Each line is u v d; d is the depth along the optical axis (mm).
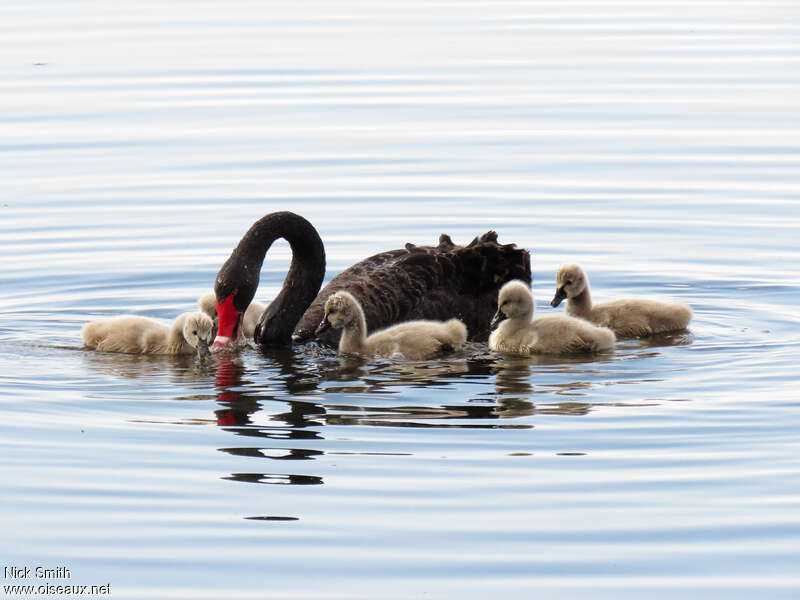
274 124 25828
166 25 35188
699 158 23672
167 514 10602
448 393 13281
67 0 39188
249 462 11539
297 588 9570
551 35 33906
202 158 23844
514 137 25016
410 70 29938
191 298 17547
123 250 19391
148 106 26984
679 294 17453
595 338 14758
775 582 9602
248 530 10352
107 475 11297
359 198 21844
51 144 24500
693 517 10500
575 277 16016
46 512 10641
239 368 14359
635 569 9773
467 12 37406
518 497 10836
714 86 28531
